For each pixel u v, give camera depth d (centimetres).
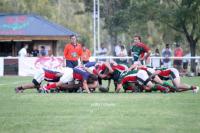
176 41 10794
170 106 3109
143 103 3262
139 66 4050
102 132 2283
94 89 4159
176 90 4031
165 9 9325
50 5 16438
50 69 4128
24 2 14975
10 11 14425
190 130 2323
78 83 4119
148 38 14762
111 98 3572
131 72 4034
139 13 9619
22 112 2911
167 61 7281
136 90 4062
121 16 10662
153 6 9425
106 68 4059
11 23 9106
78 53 4859
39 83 4131
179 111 2889
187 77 6669
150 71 4025
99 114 2798
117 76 4047
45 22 9212
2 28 9062
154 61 7294
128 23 10962
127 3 11256
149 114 2778
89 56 6481
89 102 3334
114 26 11219
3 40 8994
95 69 4094
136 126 2422
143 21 9700
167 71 4019
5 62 7250
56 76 4116
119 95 3791
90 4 12525
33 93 4038
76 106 3139
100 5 11594
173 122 2527
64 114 2817
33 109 3031
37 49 8806
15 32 9031
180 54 7488
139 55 4256
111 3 11512
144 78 4012
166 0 9650
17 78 6494
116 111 2900
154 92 4031
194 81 5681
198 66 7425
